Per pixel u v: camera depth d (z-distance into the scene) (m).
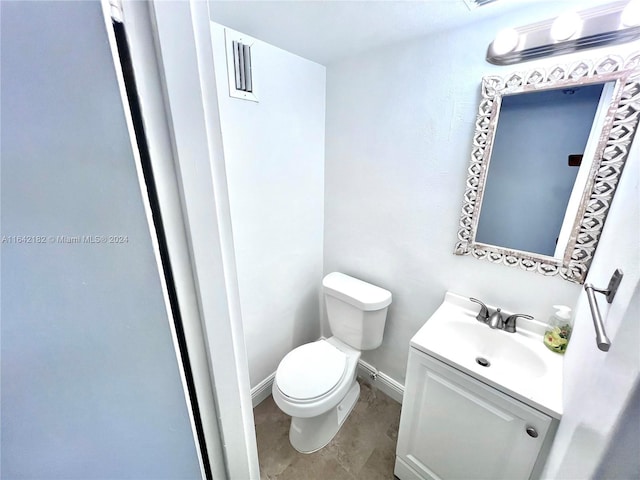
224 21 1.06
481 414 0.98
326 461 1.39
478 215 1.18
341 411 1.59
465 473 1.09
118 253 0.31
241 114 1.24
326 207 1.79
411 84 1.25
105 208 0.29
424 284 1.45
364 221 1.61
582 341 0.80
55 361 0.30
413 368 1.13
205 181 0.39
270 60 1.29
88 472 0.36
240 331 0.52
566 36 0.86
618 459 0.40
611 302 0.60
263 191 1.43
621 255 0.64
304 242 1.74
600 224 0.92
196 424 0.49
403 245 1.47
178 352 0.40
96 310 0.31
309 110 1.53
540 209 1.04
